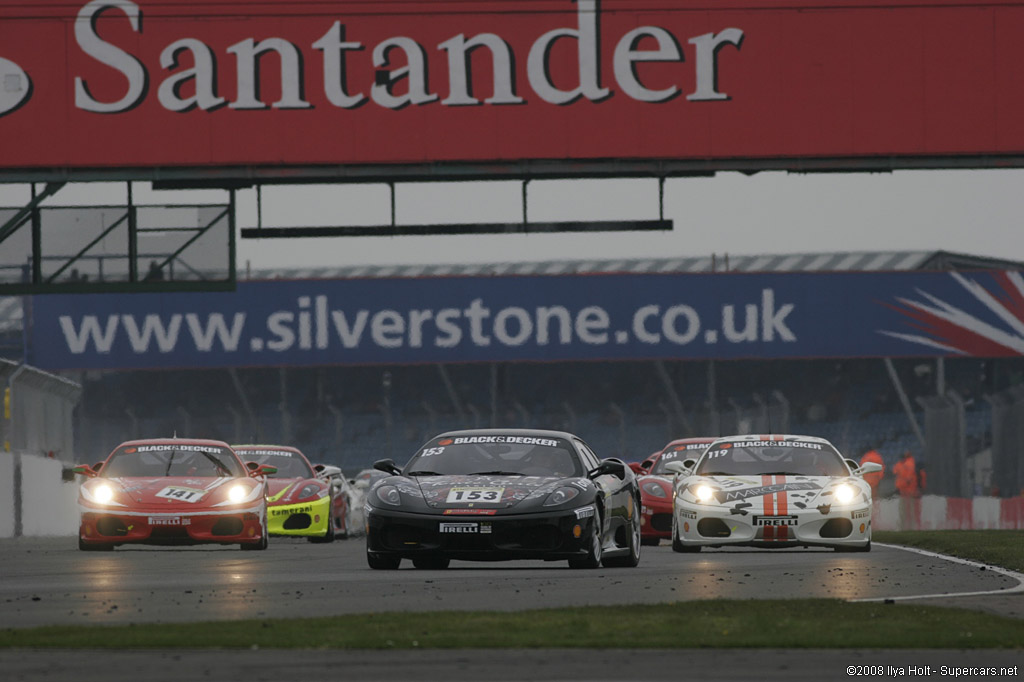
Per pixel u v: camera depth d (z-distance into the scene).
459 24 95.75
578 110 95.56
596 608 31.36
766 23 96.44
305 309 192.88
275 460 82.44
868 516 57.28
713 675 22.17
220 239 96.19
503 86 95.62
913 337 190.38
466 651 24.83
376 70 95.88
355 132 95.69
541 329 191.75
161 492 60.12
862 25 96.75
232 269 96.12
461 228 93.12
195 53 96.12
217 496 60.19
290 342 192.50
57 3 96.44
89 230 96.12
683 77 96.06
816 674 22.34
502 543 45.94
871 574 44.31
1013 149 97.12
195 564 51.38
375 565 47.81
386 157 95.44
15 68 96.31
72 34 96.25
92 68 96.31
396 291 192.50
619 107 95.75
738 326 190.38
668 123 95.94
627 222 94.75
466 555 46.09
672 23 96.06
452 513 46.12
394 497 47.06
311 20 95.88
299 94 95.81
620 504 49.78
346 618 29.20
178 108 95.88
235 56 95.88
